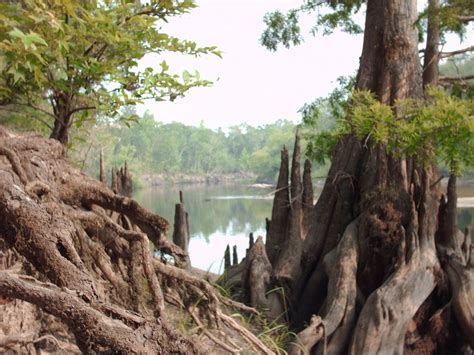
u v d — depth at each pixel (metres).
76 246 3.46
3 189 2.63
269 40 14.24
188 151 84.50
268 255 9.23
